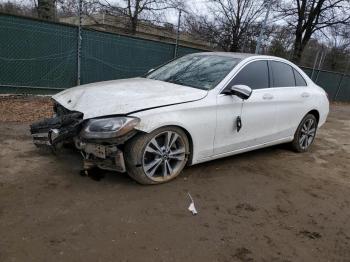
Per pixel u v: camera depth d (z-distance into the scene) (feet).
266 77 17.53
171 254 9.64
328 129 32.37
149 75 17.98
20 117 22.35
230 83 15.42
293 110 19.03
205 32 62.03
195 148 14.30
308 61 80.89
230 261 9.66
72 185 12.91
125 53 34.71
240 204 13.09
